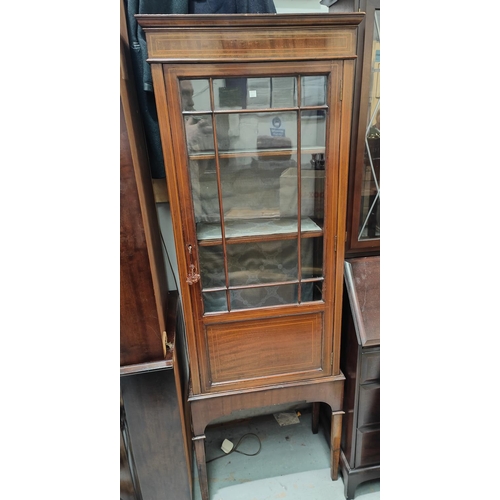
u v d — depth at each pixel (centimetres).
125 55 84
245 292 99
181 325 131
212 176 88
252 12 92
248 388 104
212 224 92
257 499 121
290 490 125
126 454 101
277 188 93
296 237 94
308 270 101
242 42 76
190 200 86
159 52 75
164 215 130
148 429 97
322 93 85
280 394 107
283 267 99
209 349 100
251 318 98
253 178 91
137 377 91
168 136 81
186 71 77
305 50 79
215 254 94
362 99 99
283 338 102
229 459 139
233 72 78
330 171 89
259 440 149
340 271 98
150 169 106
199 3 91
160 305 100
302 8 117
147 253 83
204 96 80
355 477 117
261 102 83
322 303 101
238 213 93
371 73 99
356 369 104
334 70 81
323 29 78
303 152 90
